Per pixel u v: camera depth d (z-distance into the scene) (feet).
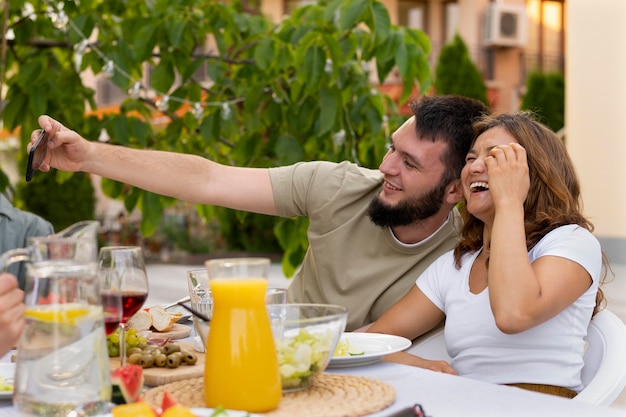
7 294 3.56
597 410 3.67
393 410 3.67
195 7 10.23
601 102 26.14
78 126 10.57
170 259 46.21
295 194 7.07
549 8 48.16
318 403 3.71
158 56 10.33
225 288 3.58
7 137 35.37
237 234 45.85
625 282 24.08
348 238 6.84
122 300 4.42
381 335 5.29
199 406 3.73
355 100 10.75
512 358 5.32
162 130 11.12
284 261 11.11
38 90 9.80
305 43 9.46
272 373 3.59
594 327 5.57
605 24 25.98
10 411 3.65
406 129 6.63
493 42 46.57
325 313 4.12
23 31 10.64
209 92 10.71
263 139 10.93
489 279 5.19
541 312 5.03
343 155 10.53
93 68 10.29
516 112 5.95
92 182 40.24
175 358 4.47
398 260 6.74
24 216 6.66
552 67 48.16
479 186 5.68
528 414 3.60
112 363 4.61
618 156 25.70
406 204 6.56
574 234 5.41
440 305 5.98
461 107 6.63
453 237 6.83
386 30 9.49
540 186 5.61
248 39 10.75
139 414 3.22
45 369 3.35
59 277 3.37
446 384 4.17
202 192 6.88
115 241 46.16
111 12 10.83
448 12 46.98
